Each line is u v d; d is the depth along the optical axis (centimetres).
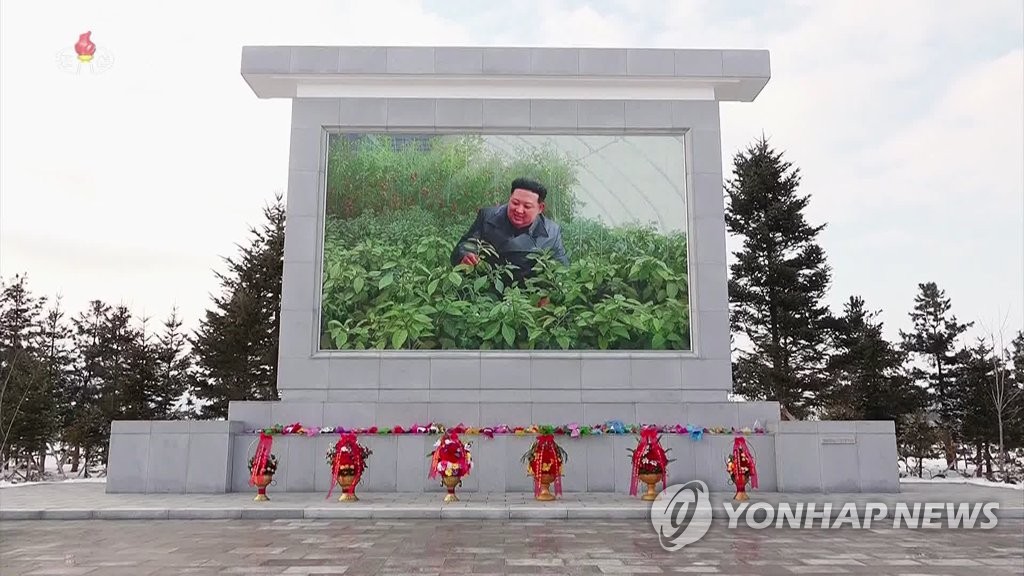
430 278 1703
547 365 1662
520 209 1733
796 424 1565
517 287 1703
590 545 911
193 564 777
